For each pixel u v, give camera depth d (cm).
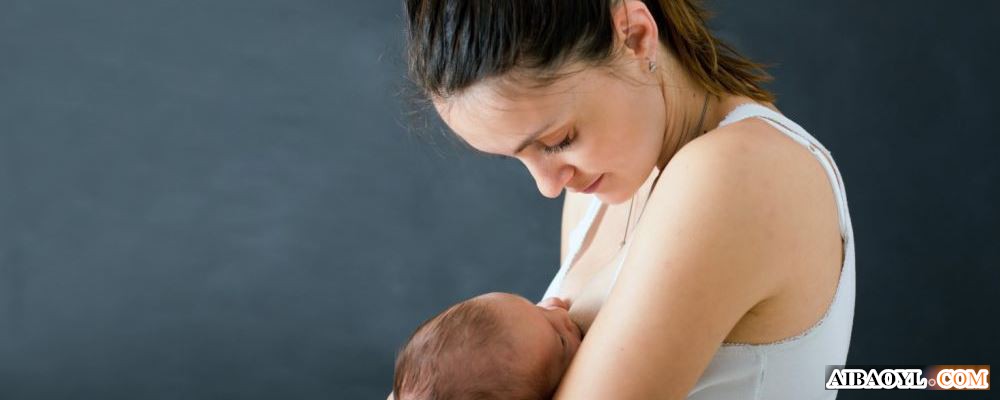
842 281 106
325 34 288
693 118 109
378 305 296
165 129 293
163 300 297
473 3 92
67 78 291
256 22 288
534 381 120
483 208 291
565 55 92
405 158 291
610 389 96
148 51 290
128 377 298
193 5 288
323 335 298
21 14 289
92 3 289
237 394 298
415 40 98
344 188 294
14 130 293
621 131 98
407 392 125
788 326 102
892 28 262
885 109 264
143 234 296
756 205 94
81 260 297
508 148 98
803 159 101
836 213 104
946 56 260
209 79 291
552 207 288
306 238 296
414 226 294
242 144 293
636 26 99
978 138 261
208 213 296
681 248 94
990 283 264
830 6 263
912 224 266
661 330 94
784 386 104
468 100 95
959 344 267
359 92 290
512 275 292
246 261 297
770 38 266
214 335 298
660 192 99
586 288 127
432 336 125
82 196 295
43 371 298
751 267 94
